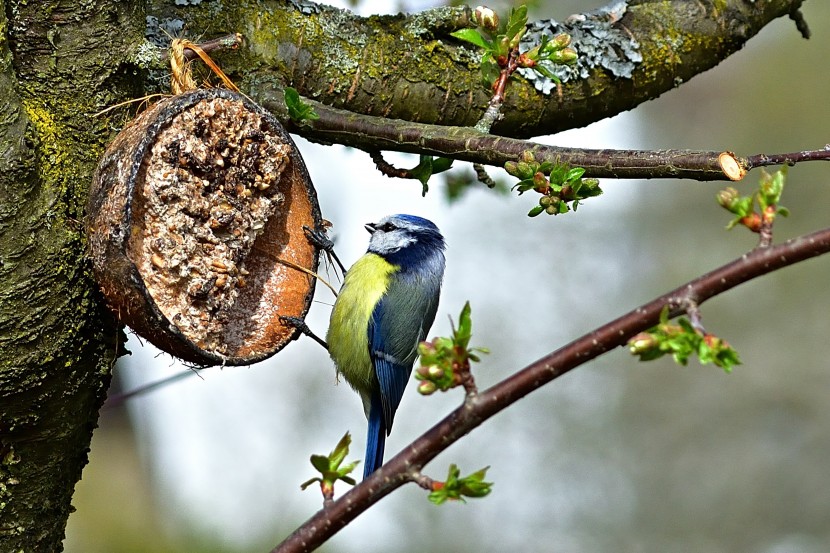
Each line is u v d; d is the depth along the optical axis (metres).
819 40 25.84
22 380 5.94
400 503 20.33
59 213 5.89
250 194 6.53
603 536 20.72
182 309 6.23
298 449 20.14
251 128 6.39
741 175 6.05
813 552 20.58
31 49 6.07
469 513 20.44
